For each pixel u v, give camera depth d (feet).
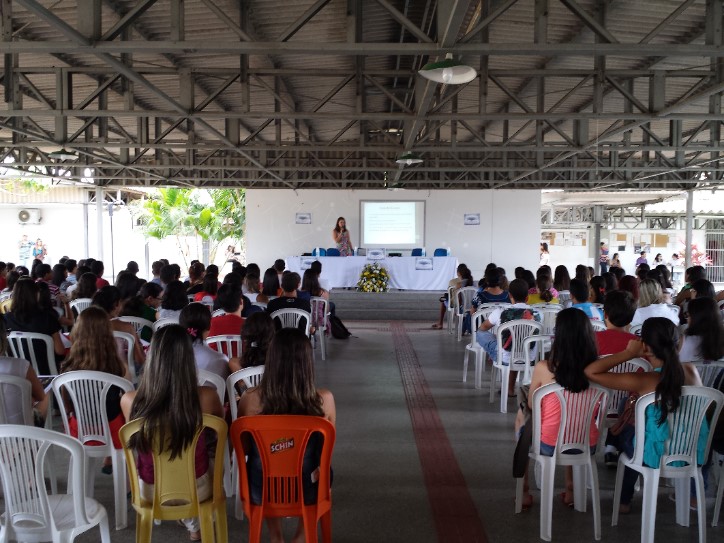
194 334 12.06
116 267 70.18
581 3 20.43
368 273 41.09
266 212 56.90
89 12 13.61
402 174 51.29
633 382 9.64
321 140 49.67
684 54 14.20
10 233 63.21
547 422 10.11
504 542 10.03
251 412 8.75
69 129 38.91
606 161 50.03
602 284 21.86
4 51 13.96
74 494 7.88
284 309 19.92
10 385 10.30
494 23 22.94
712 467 11.33
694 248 79.20
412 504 11.47
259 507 8.09
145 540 8.23
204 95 31.42
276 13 21.35
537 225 56.80
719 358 11.63
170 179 50.44
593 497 10.16
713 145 33.35
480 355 20.45
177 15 14.38
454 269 42.27
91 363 10.78
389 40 26.35
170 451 8.03
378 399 19.11
